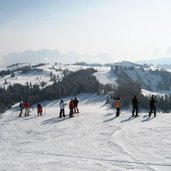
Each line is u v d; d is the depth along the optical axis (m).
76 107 39.47
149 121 28.25
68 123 29.62
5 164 13.23
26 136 22.84
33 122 32.31
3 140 21.28
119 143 17.69
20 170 12.05
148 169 11.79
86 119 32.19
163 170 11.61
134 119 30.30
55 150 16.53
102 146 17.12
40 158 14.45
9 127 28.75
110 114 36.38
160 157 13.80
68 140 19.81
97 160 13.62
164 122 27.06
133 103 32.84
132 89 139.50
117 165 12.55
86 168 12.15
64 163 13.17
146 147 16.17
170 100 133.88
